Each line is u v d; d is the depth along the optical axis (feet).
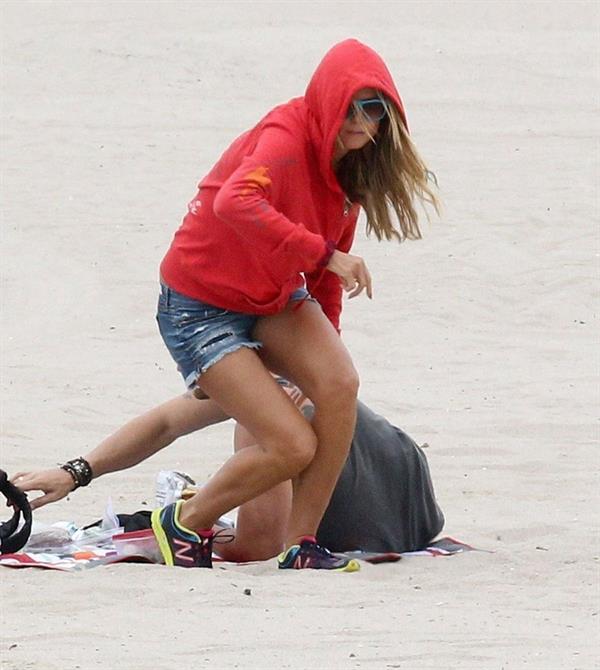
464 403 119.34
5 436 107.55
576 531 81.00
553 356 137.39
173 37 335.88
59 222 188.34
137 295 158.61
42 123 255.91
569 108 280.51
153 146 239.30
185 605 63.87
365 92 68.23
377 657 56.24
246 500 71.61
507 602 65.87
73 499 90.53
